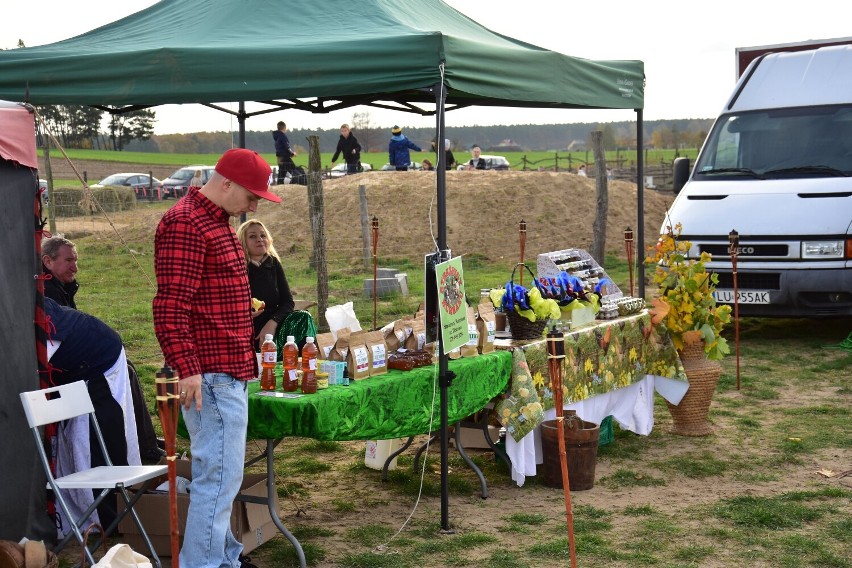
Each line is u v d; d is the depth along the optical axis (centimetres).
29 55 547
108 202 2117
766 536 522
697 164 1150
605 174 1577
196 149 7175
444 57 505
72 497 497
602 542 511
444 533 529
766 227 1027
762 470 649
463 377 559
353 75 512
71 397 466
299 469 658
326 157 6181
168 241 403
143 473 452
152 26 628
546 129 10712
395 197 2159
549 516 558
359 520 554
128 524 480
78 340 500
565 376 629
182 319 404
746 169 1105
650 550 502
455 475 642
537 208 2244
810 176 1061
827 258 1005
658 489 611
